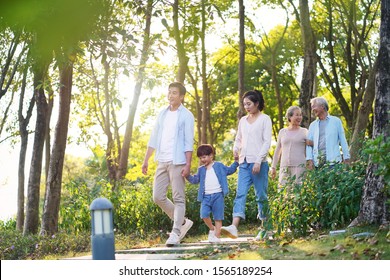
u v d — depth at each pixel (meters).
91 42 7.99
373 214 8.68
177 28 18.39
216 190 10.52
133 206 15.59
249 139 10.42
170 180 10.36
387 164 7.39
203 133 29.84
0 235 16.41
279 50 40.03
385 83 8.69
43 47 3.38
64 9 3.25
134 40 8.77
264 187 10.39
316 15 33.62
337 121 11.16
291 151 11.28
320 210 9.92
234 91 44.78
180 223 10.34
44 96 17.17
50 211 14.68
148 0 10.27
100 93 23.94
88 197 15.99
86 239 13.36
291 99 43.72
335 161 10.50
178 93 10.34
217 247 9.39
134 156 39.91
